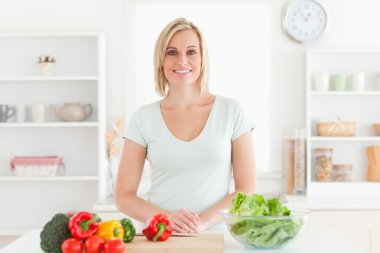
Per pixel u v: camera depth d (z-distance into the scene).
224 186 2.36
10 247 1.89
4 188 4.61
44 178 4.30
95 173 4.57
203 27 4.56
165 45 2.37
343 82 4.39
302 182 4.34
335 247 1.88
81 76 4.39
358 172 4.53
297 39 4.48
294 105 4.54
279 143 4.54
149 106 2.46
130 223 1.86
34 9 4.59
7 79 4.31
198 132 2.36
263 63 4.55
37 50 4.59
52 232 1.74
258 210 1.80
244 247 1.88
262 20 4.55
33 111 4.38
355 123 4.41
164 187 2.37
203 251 1.77
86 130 4.57
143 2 4.56
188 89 2.40
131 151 2.44
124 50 4.57
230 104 2.41
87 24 4.59
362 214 3.92
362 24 4.55
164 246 1.79
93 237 1.71
